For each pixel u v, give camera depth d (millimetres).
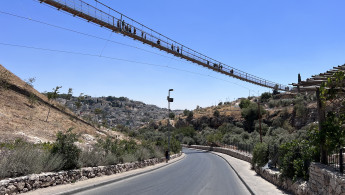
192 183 14172
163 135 61031
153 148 28984
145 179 15406
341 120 8758
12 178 8773
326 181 7562
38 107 29953
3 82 29625
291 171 11312
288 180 11547
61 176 11305
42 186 10016
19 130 20438
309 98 88875
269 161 16766
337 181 6633
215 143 64875
